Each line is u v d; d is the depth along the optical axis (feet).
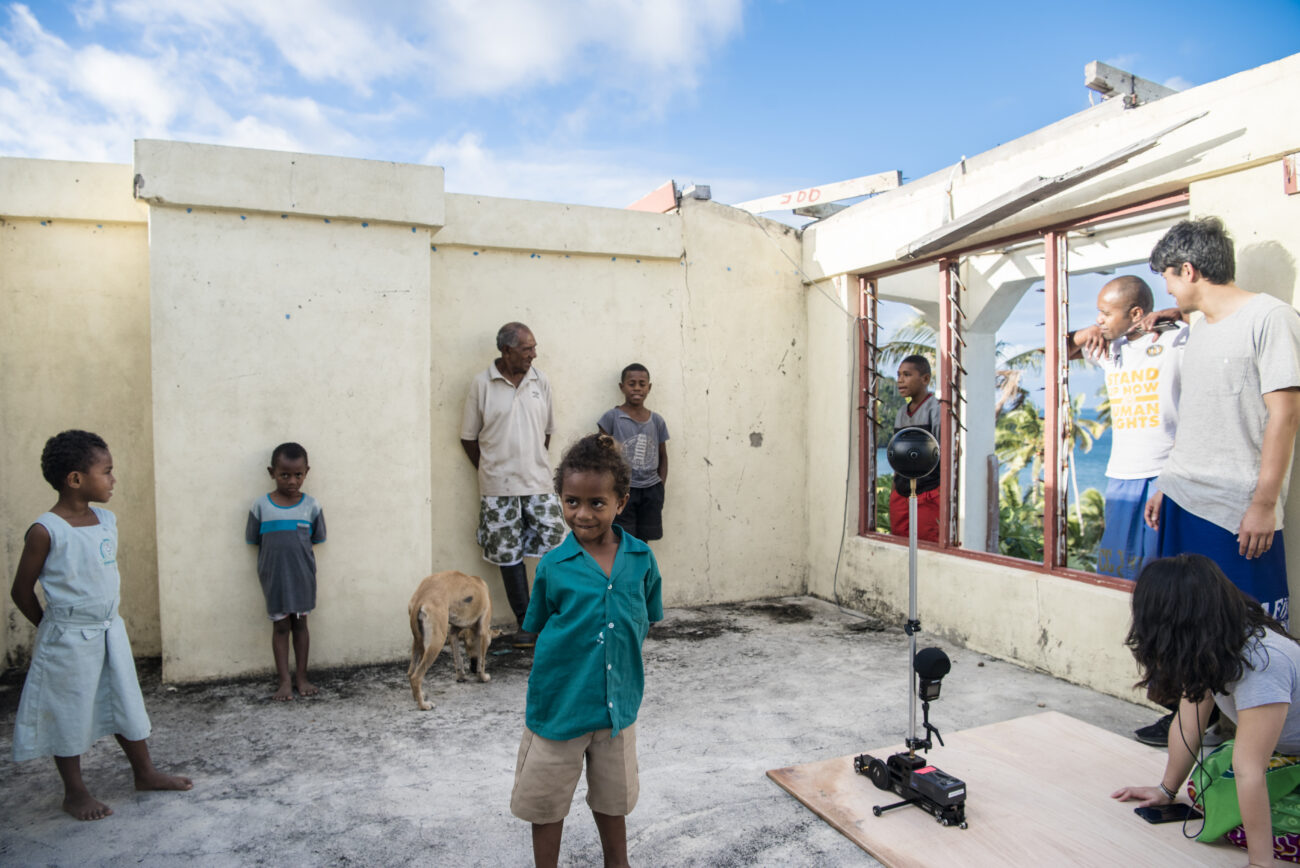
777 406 21.39
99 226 15.84
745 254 20.88
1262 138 11.17
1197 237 10.89
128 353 16.03
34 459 15.55
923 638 17.29
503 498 17.06
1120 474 14.62
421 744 11.89
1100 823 9.04
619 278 19.47
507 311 18.35
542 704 7.57
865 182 20.34
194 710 13.23
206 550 14.49
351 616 15.47
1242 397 10.61
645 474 18.60
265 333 14.82
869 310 19.95
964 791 9.15
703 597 20.57
